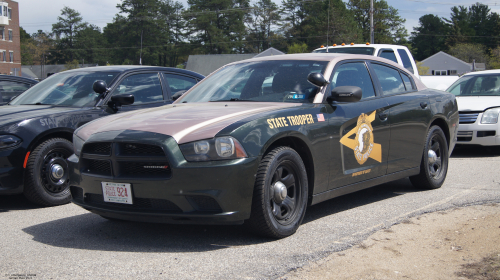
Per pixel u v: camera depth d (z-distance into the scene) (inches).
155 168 132.3
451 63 3577.8
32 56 4389.8
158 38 4069.9
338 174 163.3
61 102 227.6
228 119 139.4
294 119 148.7
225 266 121.6
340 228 155.3
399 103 194.2
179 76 269.3
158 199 132.2
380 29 3444.9
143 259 129.1
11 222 176.2
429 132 211.8
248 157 132.3
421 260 124.3
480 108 335.0
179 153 129.6
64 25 4490.7
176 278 114.2
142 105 240.1
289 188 150.0
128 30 4077.3
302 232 151.5
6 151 189.0
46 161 201.6
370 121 176.9
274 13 4124.0
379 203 192.4
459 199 194.4
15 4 2947.8
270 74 177.2
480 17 5044.3
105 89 222.7
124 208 138.2
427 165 211.0
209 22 4042.8
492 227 151.8
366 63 192.2
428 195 205.9
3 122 193.8
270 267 120.0
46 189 201.3
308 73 171.9
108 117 166.1
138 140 133.3
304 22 4042.8
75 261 128.7
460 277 112.6
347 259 125.4
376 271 116.9
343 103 169.5
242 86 176.4
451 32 4749.0
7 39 2881.4
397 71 209.9
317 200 157.6
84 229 163.2
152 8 4094.5
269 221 138.3
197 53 4121.6
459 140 341.1
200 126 135.9
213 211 130.3
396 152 191.5
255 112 145.4
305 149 152.0
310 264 121.9
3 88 290.8
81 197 152.4
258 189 135.6
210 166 128.2
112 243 145.6
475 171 268.2
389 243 138.5
